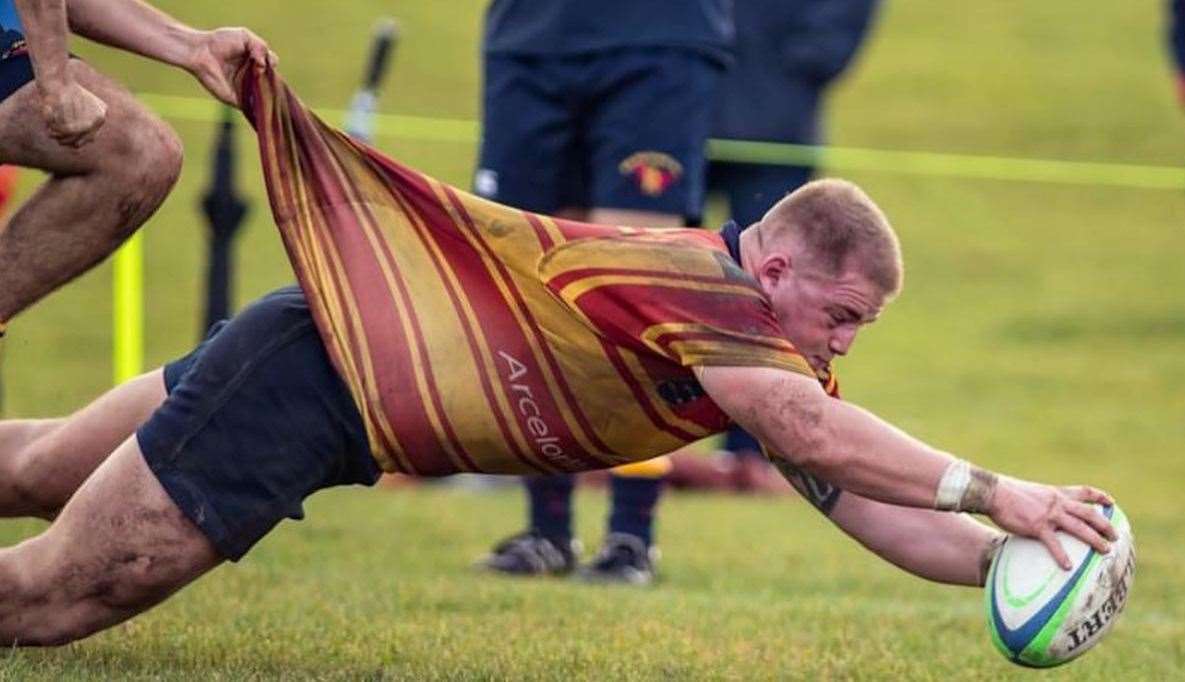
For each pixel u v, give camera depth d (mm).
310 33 67312
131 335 29547
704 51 20891
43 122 14227
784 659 16156
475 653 15656
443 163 55000
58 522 13875
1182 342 44906
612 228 13594
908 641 17375
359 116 28953
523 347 13562
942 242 53219
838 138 61062
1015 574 13344
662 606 18578
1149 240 54250
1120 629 18656
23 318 42469
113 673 13648
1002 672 16109
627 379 13445
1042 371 42062
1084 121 63656
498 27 21438
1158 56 70875
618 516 21203
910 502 13086
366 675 14375
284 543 22984
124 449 13812
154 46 14516
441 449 13828
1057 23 74625
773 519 27750
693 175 20969
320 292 13875
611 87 20797
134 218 14797
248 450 13766
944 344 44281
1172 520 28453
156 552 13703
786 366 12953
